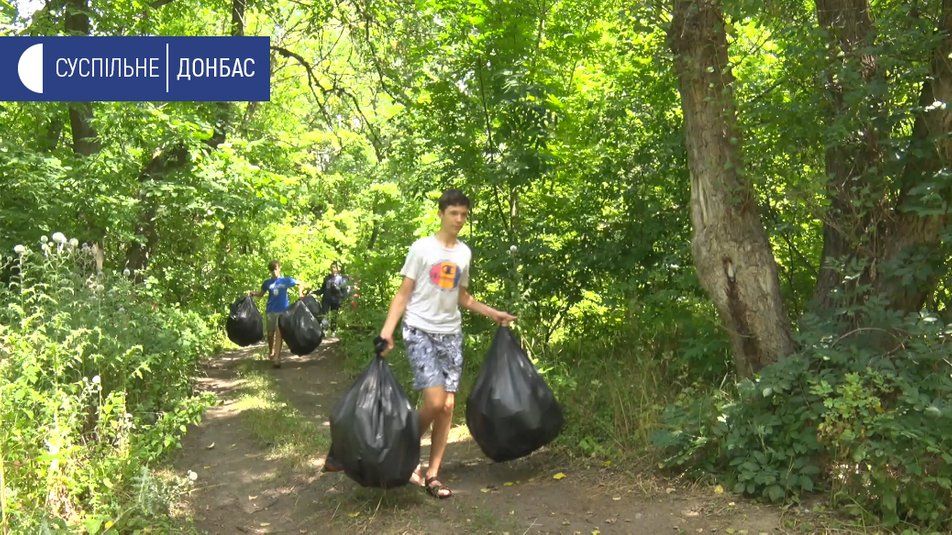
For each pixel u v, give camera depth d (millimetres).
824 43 4473
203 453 5914
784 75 4992
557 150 8266
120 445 4828
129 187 9312
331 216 20484
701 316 6348
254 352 12992
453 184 8336
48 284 5211
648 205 6777
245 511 4629
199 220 13148
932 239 4387
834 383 4102
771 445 4266
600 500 4363
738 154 4754
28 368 4121
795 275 6098
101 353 5117
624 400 5395
